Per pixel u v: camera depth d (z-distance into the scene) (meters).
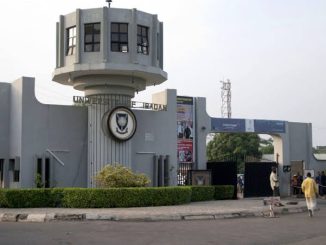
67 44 26.36
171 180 29.45
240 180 40.97
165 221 18.89
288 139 37.53
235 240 13.85
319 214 23.00
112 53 25.39
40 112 26.12
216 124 33.72
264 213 21.95
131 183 24.17
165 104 30.02
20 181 25.22
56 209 21.31
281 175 36.94
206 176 30.56
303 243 13.50
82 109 27.36
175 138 30.03
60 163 26.31
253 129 35.50
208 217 20.16
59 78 27.27
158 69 26.42
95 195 22.16
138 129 28.62
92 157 26.34
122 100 27.11
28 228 15.97
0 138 26.91
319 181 36.59
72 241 13.04
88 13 25.53
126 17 25.70
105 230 15.62
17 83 26.38
